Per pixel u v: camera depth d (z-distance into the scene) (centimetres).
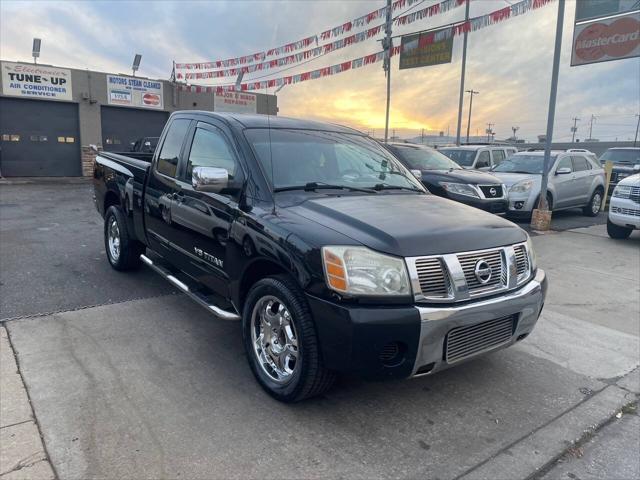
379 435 303
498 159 1402
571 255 824
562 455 293
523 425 320
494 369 396
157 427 300
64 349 399
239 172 379
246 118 432
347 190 393
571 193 1214
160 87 2278
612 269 732
